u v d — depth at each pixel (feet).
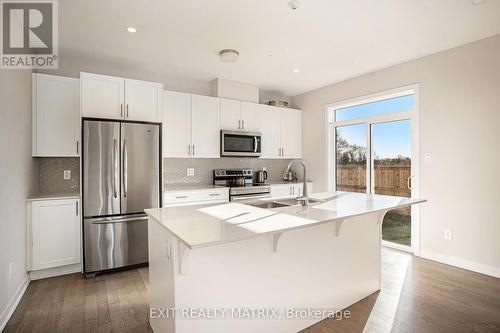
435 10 7.73
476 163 9.68
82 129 9.70
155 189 10.93
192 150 13.01
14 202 7.63
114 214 10.07
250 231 4.58
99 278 9.50
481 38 9.49
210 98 13.58
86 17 8.06
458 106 10.12
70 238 9.72
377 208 6.75
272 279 6.09
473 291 8.25
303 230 6.60
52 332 6.38
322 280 6.99
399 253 11.78
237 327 5.61
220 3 7.39
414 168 11.46
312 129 16.26
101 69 11.91
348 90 14.17
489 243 9.41
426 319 6.85
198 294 5.15
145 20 8.27
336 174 15.26
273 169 17.37
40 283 9.02
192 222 5.24
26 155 9.06
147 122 11.05
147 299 7.95
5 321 6.67
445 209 10.52
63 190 11.23
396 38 9.50
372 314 7.15
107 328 6.54
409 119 11.95
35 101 9.84
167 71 12.93
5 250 6.80
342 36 9.33
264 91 16.46
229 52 10.36
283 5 7.50
